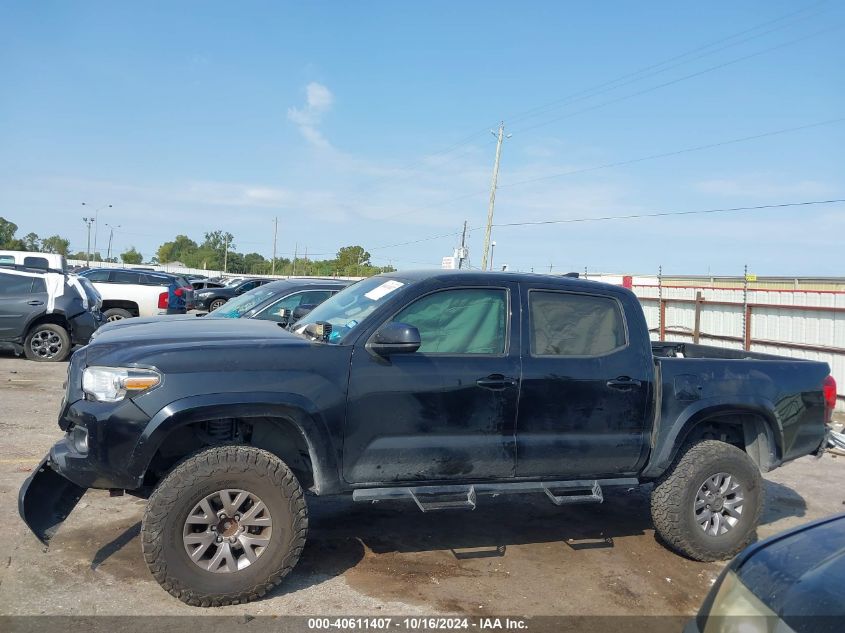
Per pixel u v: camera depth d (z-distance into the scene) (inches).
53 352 498.0
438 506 170.7
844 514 115.3
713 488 202.5
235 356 161.0
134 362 154.9
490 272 193.6
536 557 197.8
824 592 88.7
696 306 605.9
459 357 179.8
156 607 154.8
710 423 216.2
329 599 164.1
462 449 177.6
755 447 216.4
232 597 156.6
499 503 244.5
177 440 174.7
